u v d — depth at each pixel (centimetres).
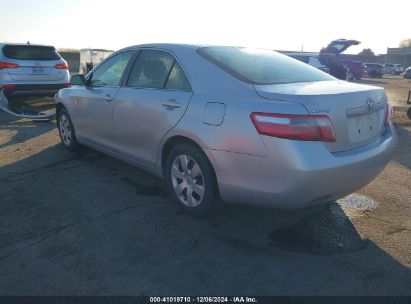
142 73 423
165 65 397
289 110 288
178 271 289
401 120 973
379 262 305
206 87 349
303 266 298
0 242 325
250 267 296
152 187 453
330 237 344
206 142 331
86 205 400
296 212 392
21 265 293
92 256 307
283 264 301
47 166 524
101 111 472
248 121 303
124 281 276
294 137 284
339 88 328
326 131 290
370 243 335
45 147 622
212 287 272
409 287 275
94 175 490
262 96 309
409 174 522
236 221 370
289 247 326
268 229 356
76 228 351
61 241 328
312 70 401
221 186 332
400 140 732
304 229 358
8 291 263
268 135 292
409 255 316
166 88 385
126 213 383
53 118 886
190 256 310
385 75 4922
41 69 1005
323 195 300
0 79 967
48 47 1041
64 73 1053
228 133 315
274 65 380
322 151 289
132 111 416
